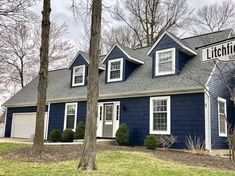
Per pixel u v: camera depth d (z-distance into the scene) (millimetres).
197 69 13703
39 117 9711
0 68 27750
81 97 17344
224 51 5141
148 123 14250
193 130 12477
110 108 16297
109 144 14586
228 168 7594
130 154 9258
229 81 14391
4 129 22766
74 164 7242
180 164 7895
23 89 24031
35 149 9477
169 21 28750
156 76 15000
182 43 14242
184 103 13062
